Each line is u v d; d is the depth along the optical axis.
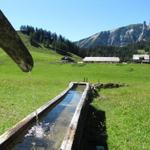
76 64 117.69
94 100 34.28
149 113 24.98
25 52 2.06
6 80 53.50
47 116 18.20
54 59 164.62
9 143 10.46
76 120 13.38
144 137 17.41
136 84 64.69
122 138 17.00
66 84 55.31
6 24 1.92
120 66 114.62
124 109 27.34
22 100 30.47
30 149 11.17
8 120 19.67
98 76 88.69
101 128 19.27
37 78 66.88
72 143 9.84
